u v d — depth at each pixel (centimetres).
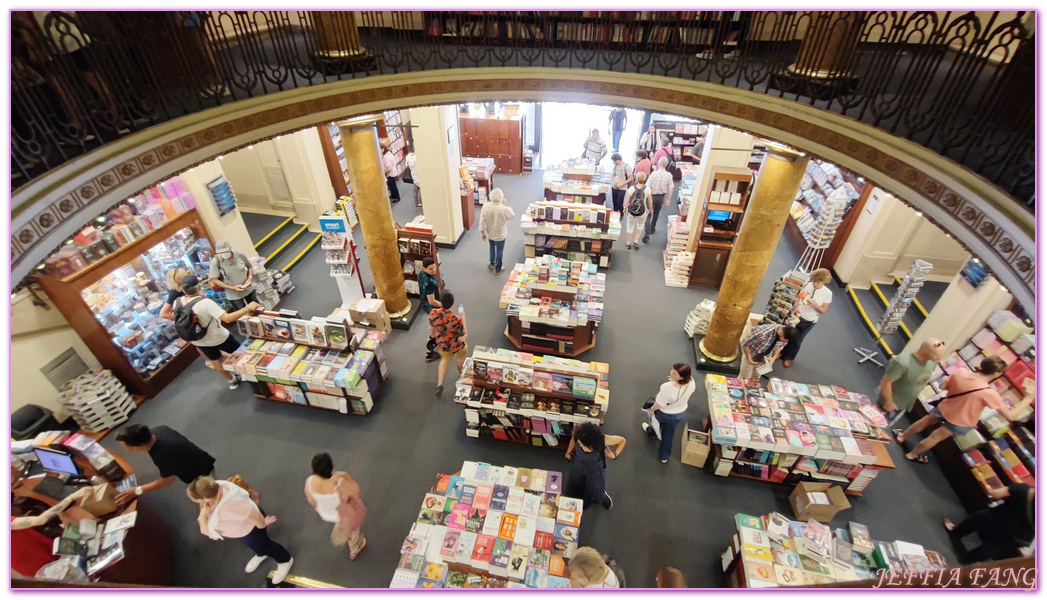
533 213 873
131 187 391
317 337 586
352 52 534
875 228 759
